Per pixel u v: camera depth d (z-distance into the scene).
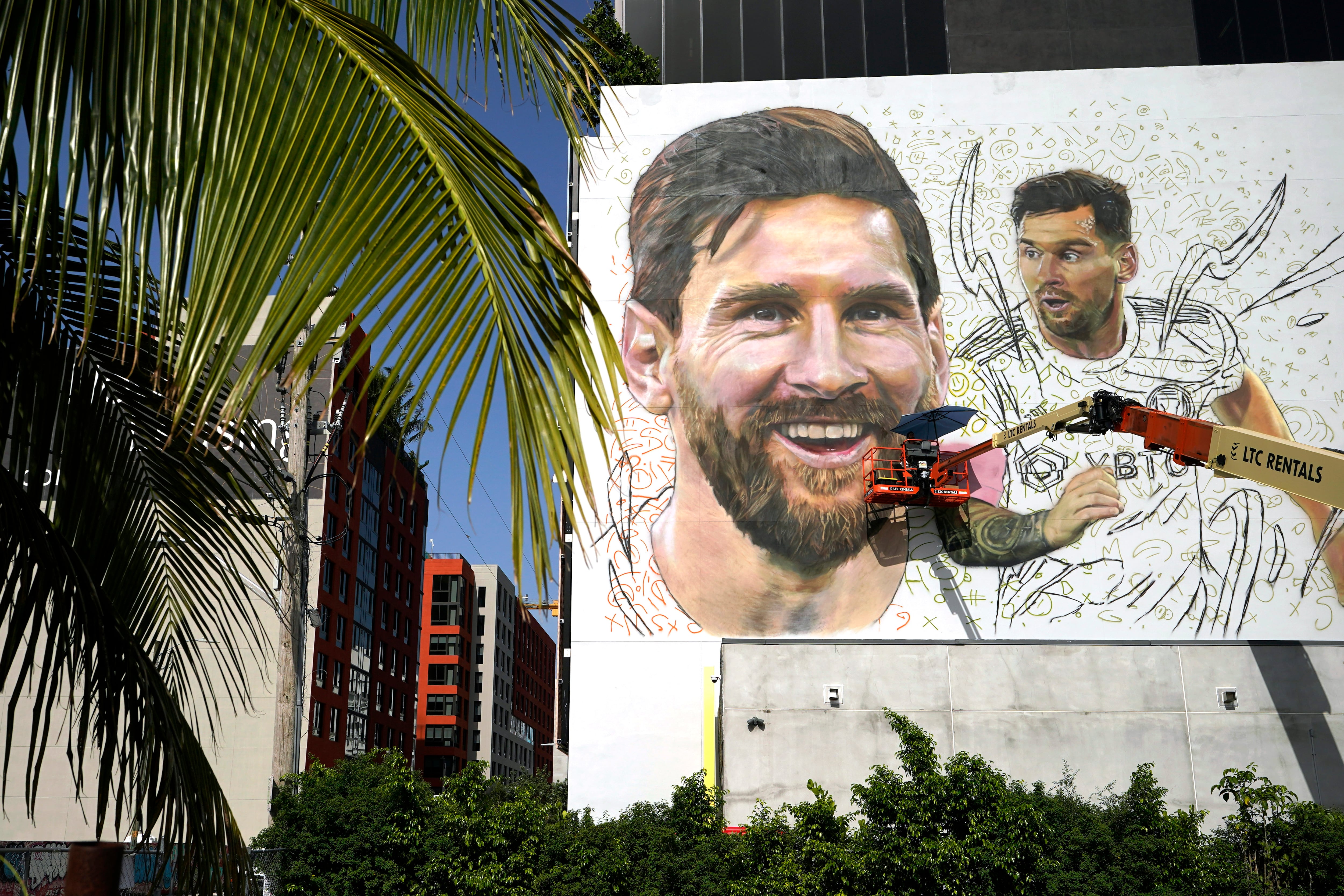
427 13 4.70
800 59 36.88
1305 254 33.09
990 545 30.95
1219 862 18.38
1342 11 36.50
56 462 5.71
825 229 33.31
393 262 3.09
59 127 3.21
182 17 3.28
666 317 32.81
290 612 20.22
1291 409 31.97
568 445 3.05
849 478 31.38
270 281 3.11
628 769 29.58
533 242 3.27
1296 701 24.39
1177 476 31.36
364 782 20.80
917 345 32.53
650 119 34.50
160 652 6.16
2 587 4.73
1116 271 33.09
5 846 15.98
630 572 30.89
